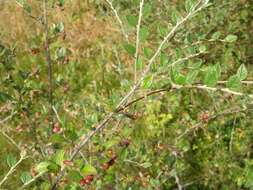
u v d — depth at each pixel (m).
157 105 5.09
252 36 5.35
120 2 5.57
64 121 2.12
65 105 4.30
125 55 6.45
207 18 5.11
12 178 4.76
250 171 3.63
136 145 3.88
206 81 1.74
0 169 4.88
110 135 2.91
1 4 8.53
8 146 4.99
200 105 5.11
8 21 7.67
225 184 4.59
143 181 3.76
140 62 2.02
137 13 5.30
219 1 5.14
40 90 3.61
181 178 4.54
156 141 4.40
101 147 2.30
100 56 6.71
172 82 1.78
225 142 4.96
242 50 5.36
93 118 2.32
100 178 2.98
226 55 5.12
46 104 3.76
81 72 6.59
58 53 3.49
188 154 4.81
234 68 5.28
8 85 3.46
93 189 2.93
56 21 7.32
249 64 5.37
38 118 3.62
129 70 6.20
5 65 3.41
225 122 4.89
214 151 4.89
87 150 2.57
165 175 4.02
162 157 4.16
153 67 2.04
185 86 1.76
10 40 7.19
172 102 5.21
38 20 3.17
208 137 4.89
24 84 3.45
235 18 5.31
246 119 4.76
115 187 3.46
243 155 4.77
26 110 3.51
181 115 5.21
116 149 2.75
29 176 2.03
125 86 2.41
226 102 4.88
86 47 7.15
